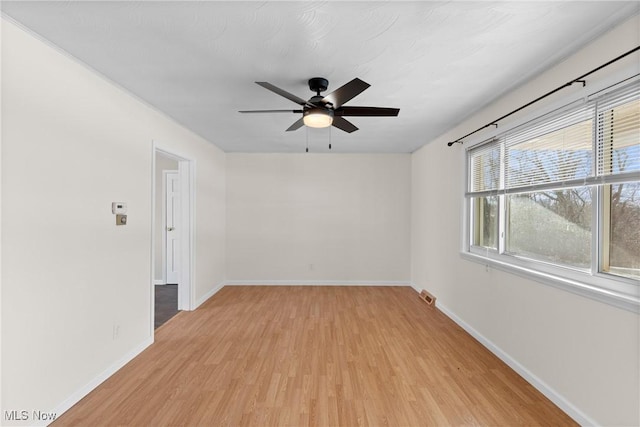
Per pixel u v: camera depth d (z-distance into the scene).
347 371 2.72
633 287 1.77
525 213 2.80
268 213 5.97
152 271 3.33
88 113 2.43
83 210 2.38
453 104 3.19
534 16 1.76
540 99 2.33
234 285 5.93
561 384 2.21
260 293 5.37
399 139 4.81
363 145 5.29
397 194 5.96
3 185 1.79
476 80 2.61
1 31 1.78
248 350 3.14
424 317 4.15
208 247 5.07
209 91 2.88
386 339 3.42
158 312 4.37
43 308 2.03
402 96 2.98
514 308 2.76
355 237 5.98
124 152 2.88
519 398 2.34
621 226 1.90
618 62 1.81
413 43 2.05
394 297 5.14
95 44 2.09
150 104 3.24
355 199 5.97
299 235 5.98
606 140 1.93
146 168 3.23
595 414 1.93
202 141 4.78
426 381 2.56
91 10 1.73
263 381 2.56
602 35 1.92
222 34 1.96
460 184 3.84
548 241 2.52
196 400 2.31
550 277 2.29
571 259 2.28
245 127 4.15
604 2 1.63
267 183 5.96
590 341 1.97
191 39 2.02
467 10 1.71
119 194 2.81
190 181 4.45
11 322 1.83
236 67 2.40
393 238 5.98
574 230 2.26
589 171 2.05
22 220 1.90
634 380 1.71
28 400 1.93
